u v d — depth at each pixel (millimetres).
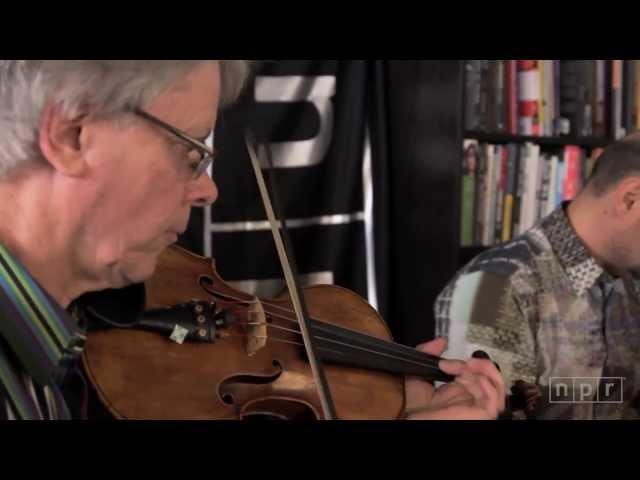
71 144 745
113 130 751
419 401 1231
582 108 2625
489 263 1690
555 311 1668
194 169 831
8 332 771
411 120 2559
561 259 1685
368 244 2592
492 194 2504
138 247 817
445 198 2453
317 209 2504
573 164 2621
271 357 1133
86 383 957
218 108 906
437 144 2471
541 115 2555
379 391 1191
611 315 1692
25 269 774
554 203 2602
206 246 2342
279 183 2447
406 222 2605
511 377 1609
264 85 2391
